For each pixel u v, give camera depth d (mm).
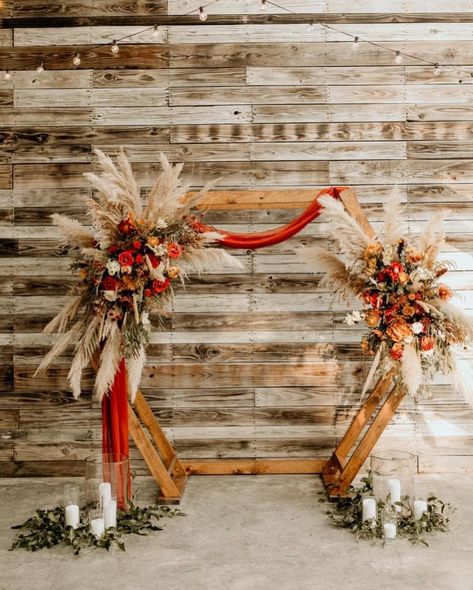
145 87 4801
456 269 4746
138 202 3684
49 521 3496
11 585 2859
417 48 4824
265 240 3959
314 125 4797
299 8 4816
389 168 4781
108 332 3674
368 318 3680
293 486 4301
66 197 4770
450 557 3125
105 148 4777
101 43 4812
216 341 4734
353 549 3230
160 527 3539
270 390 4730
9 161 4777
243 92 4797
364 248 3748
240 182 4770
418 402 4730
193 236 3764
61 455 4734
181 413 4723
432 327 3654
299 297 4742
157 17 4812
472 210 4781
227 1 4812
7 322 4746
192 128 4785
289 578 2916
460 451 4715
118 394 3773
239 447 4715
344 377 4727
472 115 4812
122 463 3623
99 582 2887
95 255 3627
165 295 3822
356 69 4816
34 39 4816
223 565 3059
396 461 3430
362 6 4820
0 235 4758
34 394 4746
